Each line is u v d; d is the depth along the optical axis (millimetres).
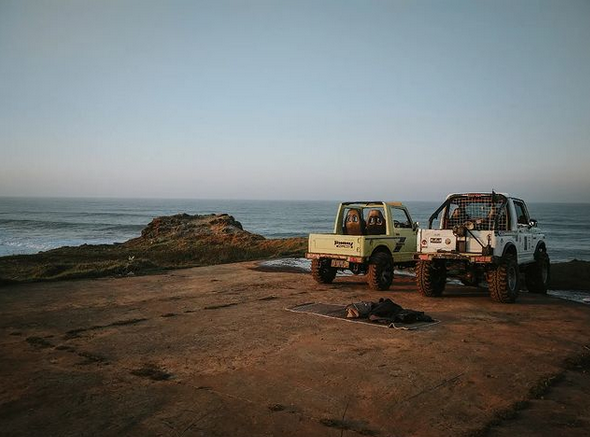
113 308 9055
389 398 4500
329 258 11742
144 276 13914
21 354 5980
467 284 12547
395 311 8000
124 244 31469
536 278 11609
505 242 9867
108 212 143750
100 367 5457
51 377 5094
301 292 11078
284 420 3992
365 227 12742
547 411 4246
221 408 4246
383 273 11469
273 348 6238
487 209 10531
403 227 13055
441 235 10148
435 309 9086
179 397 4508
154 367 5457
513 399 4500
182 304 9492
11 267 16812
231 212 158625
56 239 48312
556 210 189750
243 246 24688
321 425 3904
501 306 9484
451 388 4770
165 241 30625
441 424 3939
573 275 14094
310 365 5508
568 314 8695
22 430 3799
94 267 14945
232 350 6156
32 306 9234
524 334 7082
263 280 13070
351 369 5359
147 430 3801
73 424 3914
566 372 5355
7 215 114500
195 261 20125
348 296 10547
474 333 7105
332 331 7184
